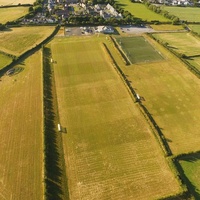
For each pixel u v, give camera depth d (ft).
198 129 242.78
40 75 321.93
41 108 264.72
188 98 285.02
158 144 223.30
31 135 231.30
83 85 303.48
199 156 213.66
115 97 283.38
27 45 398.01
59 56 367.04
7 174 195.72
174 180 192.65
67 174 196.65
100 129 239.71
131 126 243.60
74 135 232.53
